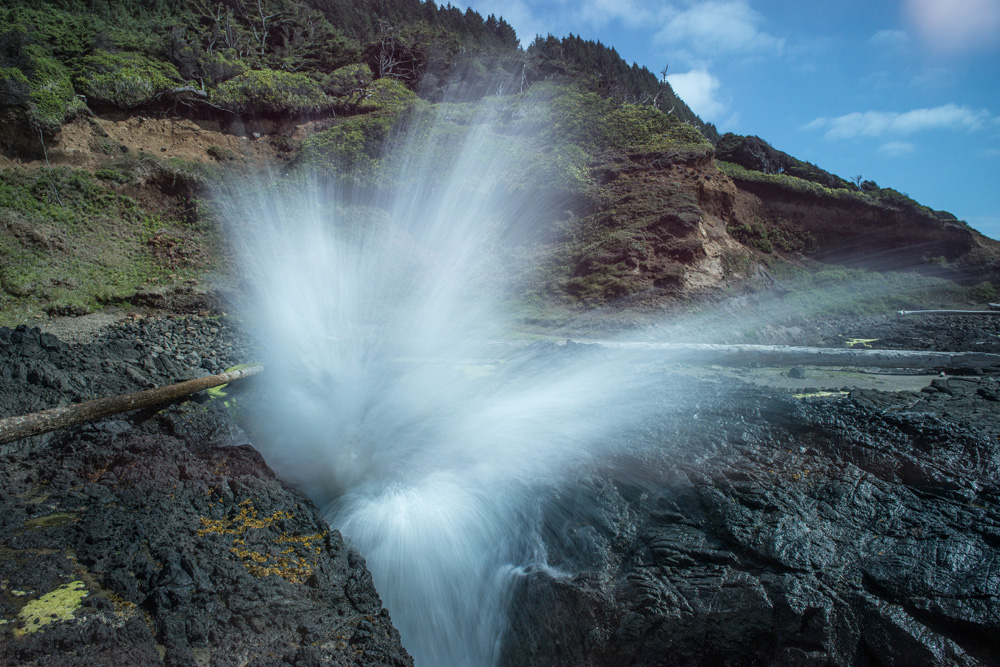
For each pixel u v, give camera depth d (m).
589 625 5.88
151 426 8.09
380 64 34.03
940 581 5.18
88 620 4.49
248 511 6.43
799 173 38.69
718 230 24.42
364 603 5.41
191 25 29.84
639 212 22.86
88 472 6.89
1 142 20.38
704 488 6.46
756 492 6.31
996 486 6.00
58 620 4.47
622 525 6.46
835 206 33.84
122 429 7.84
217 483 6.82
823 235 33.75
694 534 6.10
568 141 27.39
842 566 5.53
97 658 4.16
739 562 5.75
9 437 6.56
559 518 6.78
